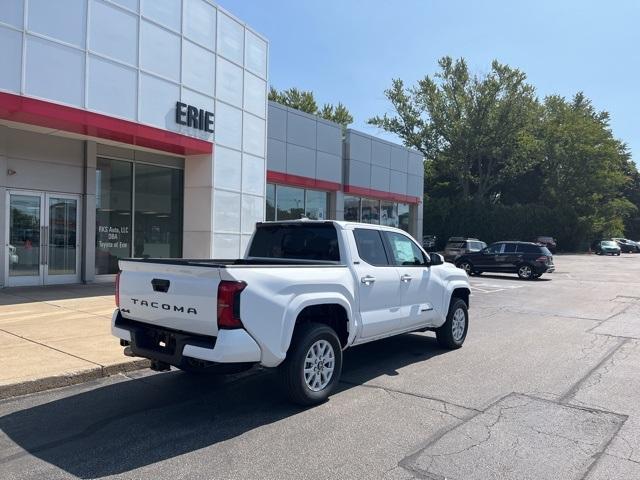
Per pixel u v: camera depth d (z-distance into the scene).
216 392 6.15
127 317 5.90
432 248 35.50
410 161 31.30
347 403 5.79
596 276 26.92
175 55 13.98
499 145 54.09
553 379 6.84
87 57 11.62
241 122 16.66
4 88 10.15
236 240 16.58
